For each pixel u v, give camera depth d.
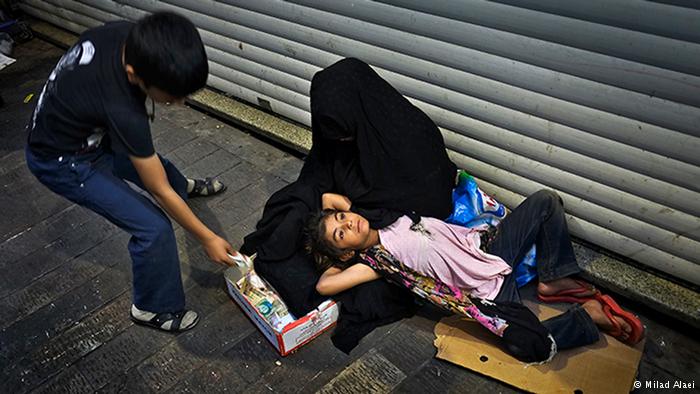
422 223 2.81
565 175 2.83
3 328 2.98
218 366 2.69
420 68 3.08
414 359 2.63
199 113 4.64
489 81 2.83
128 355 2.78
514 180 3.06
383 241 2.73
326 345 2.73
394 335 2.75
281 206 3.04
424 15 2.87
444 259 2.69
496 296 2.71
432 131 2.98
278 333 2.57
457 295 2.64
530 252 2.86
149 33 1.85
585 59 2.45
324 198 3.12
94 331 2.91
